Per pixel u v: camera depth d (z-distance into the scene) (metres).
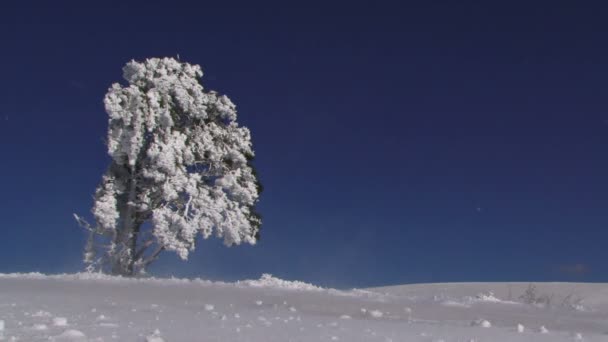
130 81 32.16
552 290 28.42
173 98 32.75
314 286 20.33
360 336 8.09
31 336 7.17
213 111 34.34
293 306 13.77
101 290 16.19
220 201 32.38
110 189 31.11
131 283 18.75
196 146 33.12
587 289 28.12
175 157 31.58
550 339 8.60
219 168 33.59
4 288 16.45
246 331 8.16
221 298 14.96
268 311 12.20
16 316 9.35
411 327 9.76
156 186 31.45
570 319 13.90
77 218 30.55
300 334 8.04
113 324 8.55
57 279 20.58
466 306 15.85
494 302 17.12
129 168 31.98
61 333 7.38
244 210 33.56
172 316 10.15
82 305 11.88
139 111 31.11
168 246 30.50
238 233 32.75
